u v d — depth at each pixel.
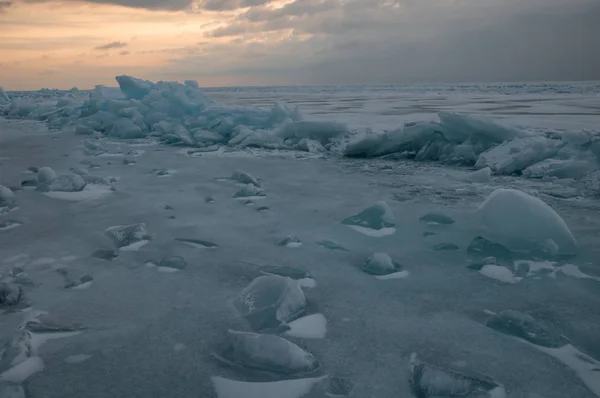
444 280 2.30
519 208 2.67
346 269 2.45
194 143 8.11
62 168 5.81
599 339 1.71
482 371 1.50
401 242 2.91
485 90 49.62
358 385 1.43
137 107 9.98
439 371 1.41
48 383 1.43
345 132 7.88
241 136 7.95
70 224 3.27
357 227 3.22
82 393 1.38
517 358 1.59
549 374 1.49
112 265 2.48
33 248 2.75
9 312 1.92
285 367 1.51
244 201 4.00
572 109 15.21
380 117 12.09
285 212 3.64
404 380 1.46
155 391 1.40
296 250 2.74
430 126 6.47
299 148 7.59
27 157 6.75
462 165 5.97
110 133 9.54
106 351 1.62
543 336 1.70
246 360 1.55
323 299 2.07
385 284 2.25
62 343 1.67
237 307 1.98
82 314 1.91
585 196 4.11
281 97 35.16
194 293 2.13
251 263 2.52
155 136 9.22
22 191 4.36
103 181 4.68
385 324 1.83
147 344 1.67
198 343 1.68
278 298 1.94
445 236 3.02
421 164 6.10
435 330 1.78
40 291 2.13
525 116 11.92
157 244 2.84
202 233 3.07
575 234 3.01
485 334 1.75
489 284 2.24
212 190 4.46
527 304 2.02
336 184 4.79
